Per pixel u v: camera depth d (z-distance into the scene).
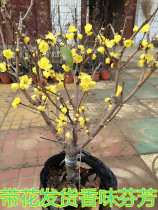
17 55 0.95
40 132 2.72
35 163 2.14
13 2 5.16
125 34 9.60
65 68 0.94
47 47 0.88
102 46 0.89
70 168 1.42
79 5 6.19
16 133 2.69
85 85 0.92
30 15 5.29
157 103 3.79
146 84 4.91
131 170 2.07
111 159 2.23
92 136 1.27
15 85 0.86
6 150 2.34
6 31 4.57
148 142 2.55
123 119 3.14
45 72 0.96
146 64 0.97
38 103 1.11
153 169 2.09
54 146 2.43
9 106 3.54
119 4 10.45
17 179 1.93
